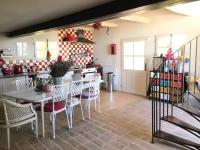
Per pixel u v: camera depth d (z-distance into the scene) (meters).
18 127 3.44
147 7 2.33
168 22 5.25
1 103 2.59
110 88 6.78
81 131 3.34
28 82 4.34
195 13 4.50
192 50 4.82
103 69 7.33
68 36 6.35
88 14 2.96
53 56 6.44
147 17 5.54
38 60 6.13
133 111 4.39
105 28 7.02
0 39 5.34
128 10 2.46
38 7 2.69
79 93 3.75
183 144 2.65
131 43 6.25
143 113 4.24
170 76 4.18
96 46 7.51
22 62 5.80
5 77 4.91
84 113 4.29
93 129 3.41
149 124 3.61
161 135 2.93
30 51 5.94
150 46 5.75
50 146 2.82
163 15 5.30
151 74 5.30
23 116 2.79
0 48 5.36
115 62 6.88
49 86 3.38
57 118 3.99
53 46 6.43
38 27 4.18
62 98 3.32
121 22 6.32
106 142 2.93
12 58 5.58
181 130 3.30
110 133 3.24
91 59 7.62
